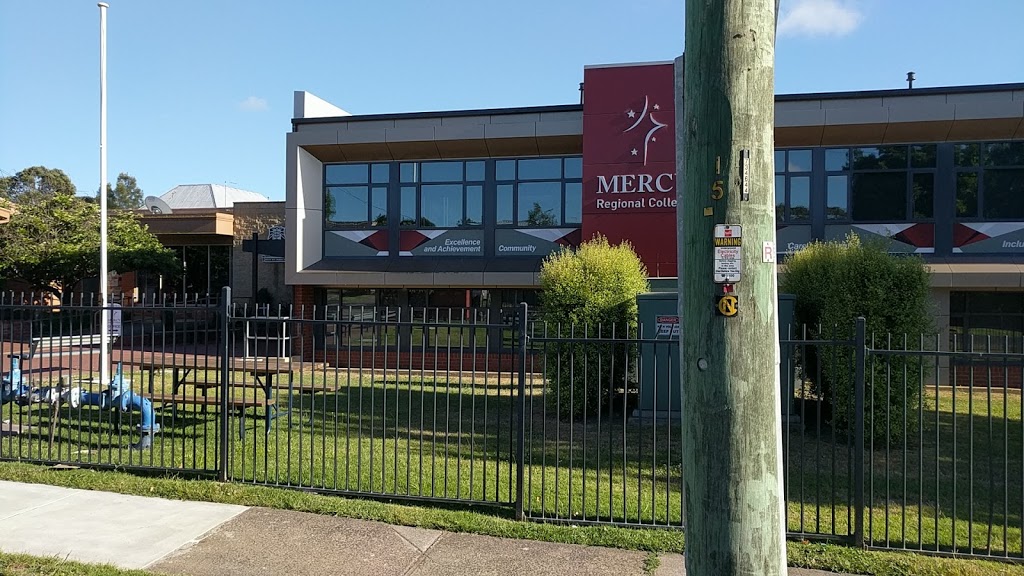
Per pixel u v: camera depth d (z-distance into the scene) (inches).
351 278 660.1
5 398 322.0
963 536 211.8
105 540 197.0
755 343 107.1
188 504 229.9
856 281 331.9
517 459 220.1
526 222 661.9
